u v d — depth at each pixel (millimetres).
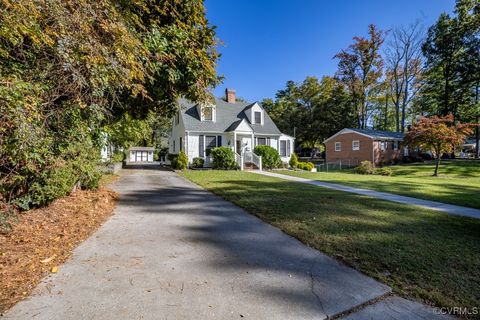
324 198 6711
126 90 5797
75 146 5133
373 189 8805
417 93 30391
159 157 38219
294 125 38344
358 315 2012
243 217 4914
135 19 4266
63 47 3150
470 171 17609
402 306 2127
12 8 2512
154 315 1941
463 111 27172
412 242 3541
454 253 3158
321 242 3549
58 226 3898
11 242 3186
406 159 27109
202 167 18750
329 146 29906
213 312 1997
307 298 2217
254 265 2857
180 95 6754
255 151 18812
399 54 29984
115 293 2229
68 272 2584
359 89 32625
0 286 2252
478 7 22531
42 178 4367
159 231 3984
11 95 2711
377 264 2867
